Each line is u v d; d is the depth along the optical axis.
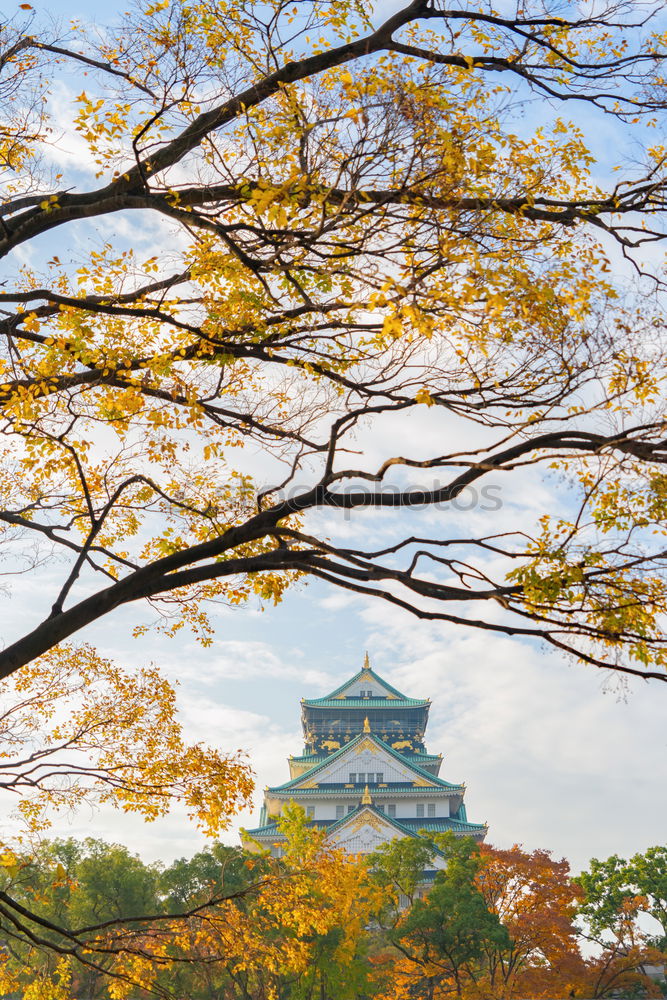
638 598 7.52
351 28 8.93
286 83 8.82
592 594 7.55
